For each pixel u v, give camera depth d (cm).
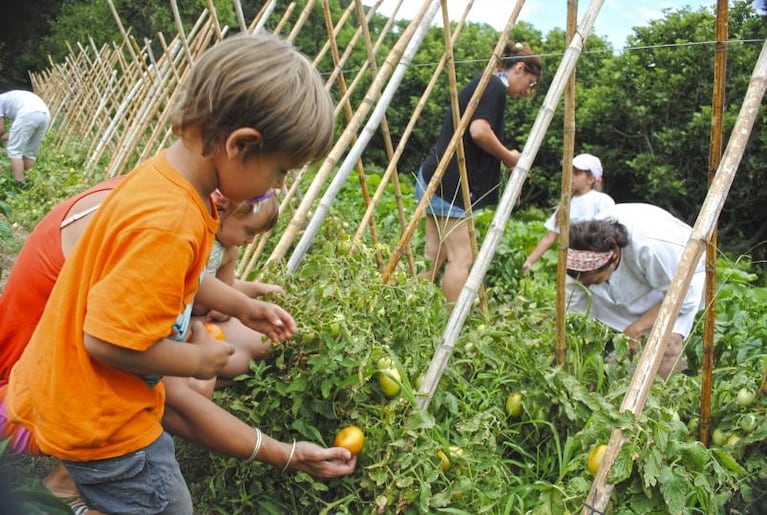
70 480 216
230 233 282
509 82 508
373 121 393
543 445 315
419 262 483
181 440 294
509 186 306
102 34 1778
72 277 185
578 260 392
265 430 280
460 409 313
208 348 196
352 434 263
